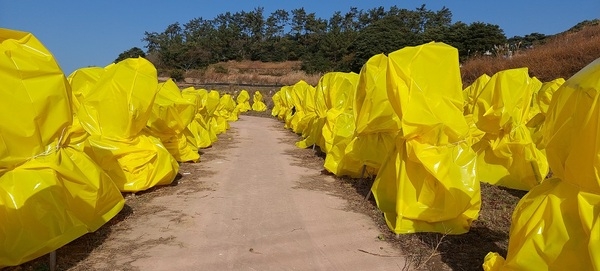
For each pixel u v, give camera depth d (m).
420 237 5.95
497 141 9.33
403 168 6.25
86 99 7.71
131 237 5.89
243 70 67.56
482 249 5.60
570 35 34.41
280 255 5.38
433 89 6.00
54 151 4.91
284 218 6.85
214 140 16.23
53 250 4.62
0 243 4.43
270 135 19.59
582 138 3.45
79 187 5.28
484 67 25.67
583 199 3.49
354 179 9.60
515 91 9.03
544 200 3.81
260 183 9.33
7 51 4.48
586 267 3.41
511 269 3.84
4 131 4.41
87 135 6.71
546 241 3.65
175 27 88.38
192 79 60.75
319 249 5.60
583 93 3.44
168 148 11.00
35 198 4.54
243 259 5.23
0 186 4.48
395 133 7.66
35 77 4.64
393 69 6.13
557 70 21.41
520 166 9.08
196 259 5.20
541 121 10.81
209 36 79.88
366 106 7.91
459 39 44.81
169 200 7.78
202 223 6.53
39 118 4.64
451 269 5.04
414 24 75.69
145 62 8.69
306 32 77.94
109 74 7.75
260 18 83.50
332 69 57.34
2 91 4.38
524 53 26.58
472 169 5.90
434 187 6.05
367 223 6.66
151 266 4.98
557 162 3.76
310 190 8.72
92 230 5.54
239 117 32.00
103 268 4.89
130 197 7.83
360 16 81.38
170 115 10.48
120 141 7.80
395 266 5.11
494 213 7.19
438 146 5.96
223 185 9.07
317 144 14.17
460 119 5.95
